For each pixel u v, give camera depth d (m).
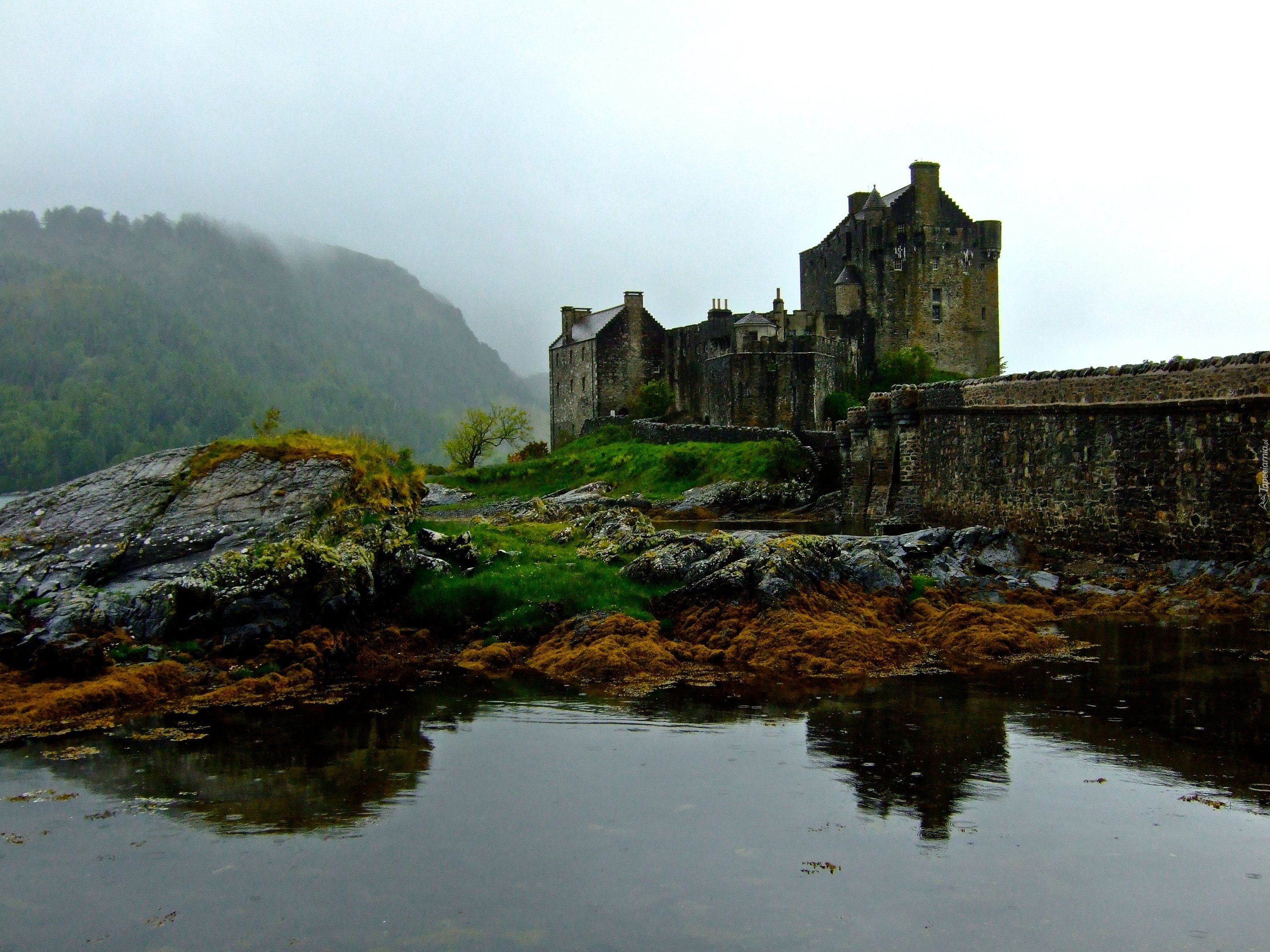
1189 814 13.05
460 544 28.02
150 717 18.42
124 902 11.04
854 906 10.84
